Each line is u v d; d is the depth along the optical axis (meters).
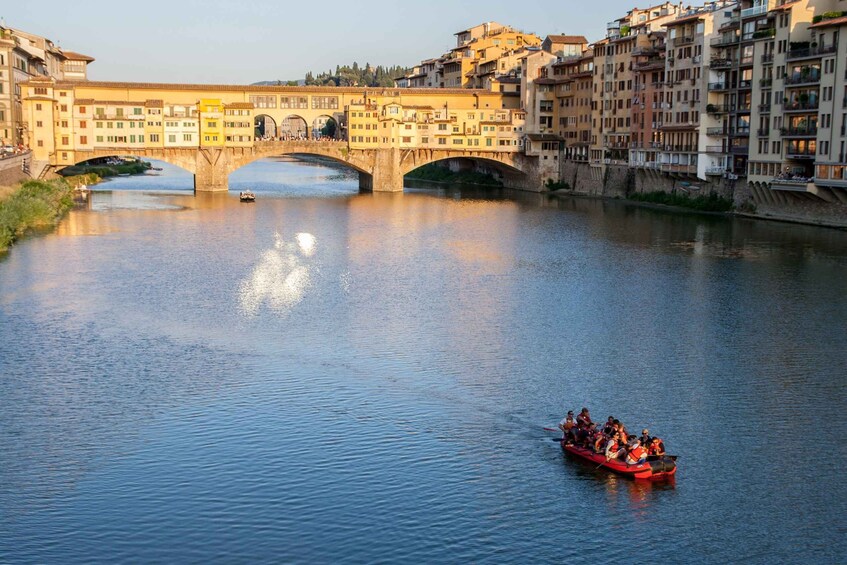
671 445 50.19
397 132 195.62
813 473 46.94
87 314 76.00
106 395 56.66
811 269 96.50
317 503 43.31
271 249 111.56
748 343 69.31
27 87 173.75
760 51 131.75
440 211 157.12
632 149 171.50
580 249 113.12
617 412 54.84
